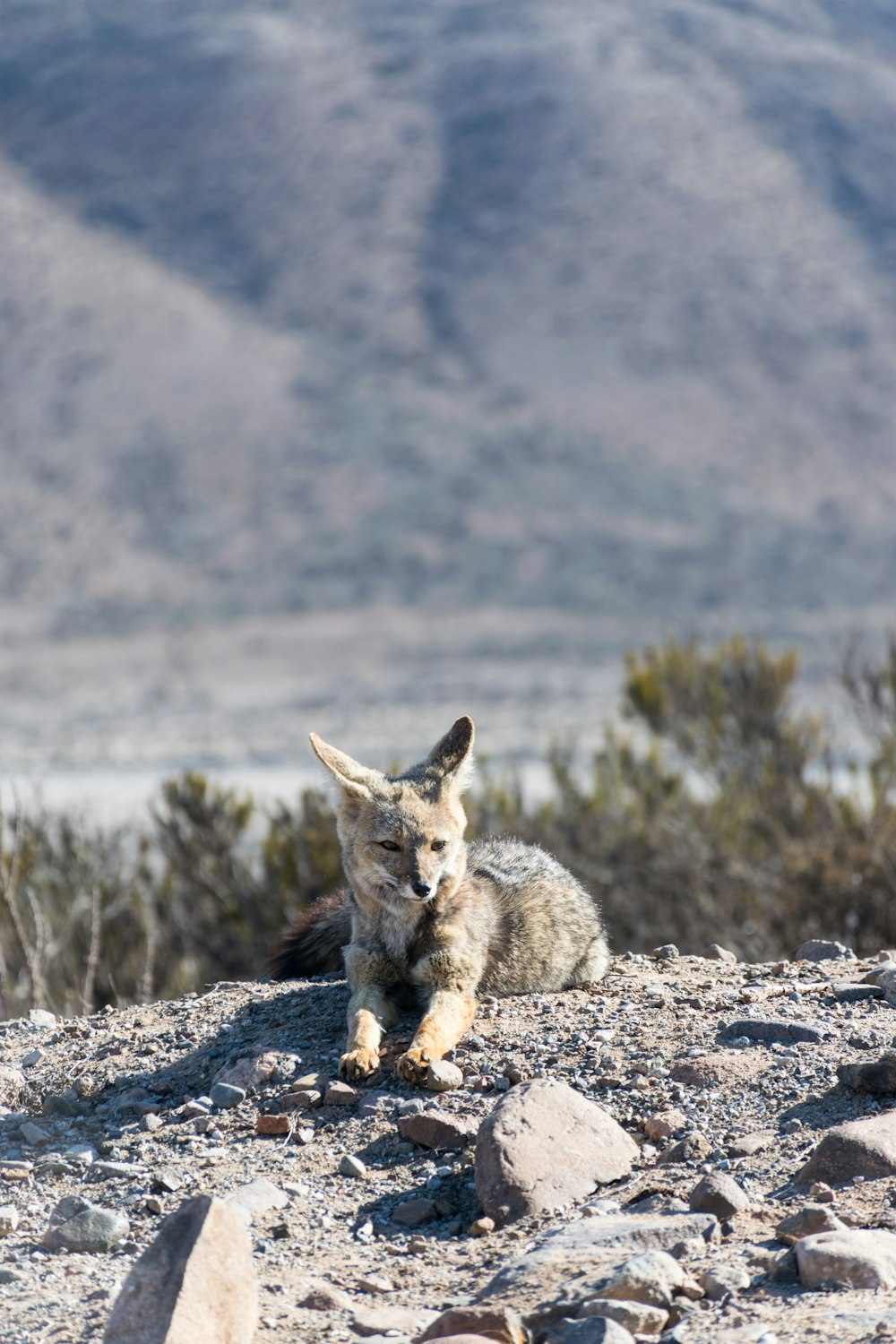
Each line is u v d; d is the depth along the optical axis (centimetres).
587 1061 2188
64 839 4794
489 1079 2155
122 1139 2108
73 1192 1952
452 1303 1569
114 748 16050
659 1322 1435
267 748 15212
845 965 2702
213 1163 1997
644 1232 1627
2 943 4053
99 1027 2608
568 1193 1803
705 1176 1791
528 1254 1631
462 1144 1972
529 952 2659
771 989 2459
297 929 2928
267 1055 2273
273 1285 1638
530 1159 1833
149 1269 1491
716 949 2980
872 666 6875
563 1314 1457
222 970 4931
